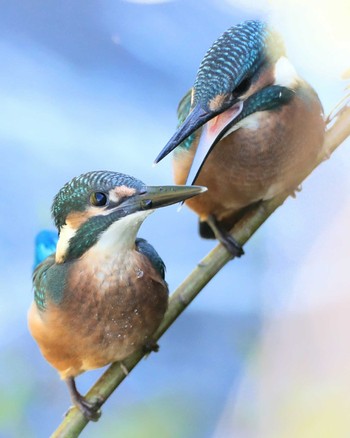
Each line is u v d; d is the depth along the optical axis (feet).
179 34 10.89
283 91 9.75
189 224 10.87
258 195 9.83
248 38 9.68
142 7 10.92
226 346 10.48
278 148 9.77
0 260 10.69
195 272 9.63
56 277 9.55
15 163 10.86
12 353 10.43
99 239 9.51
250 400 10.21
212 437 10.34
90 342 9.55
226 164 9.80
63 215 9.53
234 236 9.71
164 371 10.54
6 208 10.76
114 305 9.53
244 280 10.48
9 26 11.22
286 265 10.12
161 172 10.92
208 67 9.65
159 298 9.55
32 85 11.09
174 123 11.02
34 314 9.59
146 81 11.10
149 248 9.61
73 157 10.91
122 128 11.00
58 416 10.33
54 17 11.16
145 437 10.34
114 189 9.48
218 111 9.62
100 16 10.98
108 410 10.39
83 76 11.11
